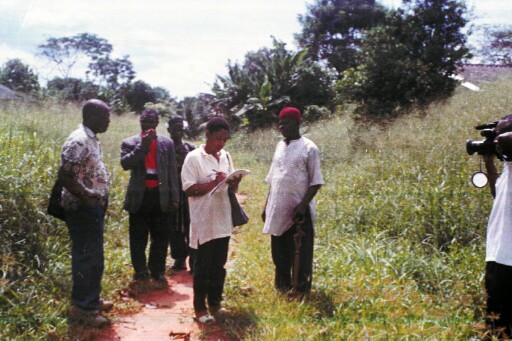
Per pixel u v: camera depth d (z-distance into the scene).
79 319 4.23
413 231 6.48
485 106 11.37
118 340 4.09
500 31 14.84
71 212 4.26
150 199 5.48
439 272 5.14
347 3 12.32
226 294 5.02
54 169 6.66
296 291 4.73
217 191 4.49
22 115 9.40
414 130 11.02
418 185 7.68
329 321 4.16
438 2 15.27
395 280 4.93
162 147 5.59
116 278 5.43
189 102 21.28
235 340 4.08
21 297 4.33
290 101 21.42
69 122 10.05
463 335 3.92
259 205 9.75
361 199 8.08
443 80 15.42
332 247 6.30
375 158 10.33
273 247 4.99
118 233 6.75
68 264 5.20
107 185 4.41
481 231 6.10
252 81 23.02
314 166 4.79
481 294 4.46
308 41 12.55
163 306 4.96
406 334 3.82
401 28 15.90
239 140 18.06
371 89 16.27
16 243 5.06
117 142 10.66
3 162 6.10
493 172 4.11
